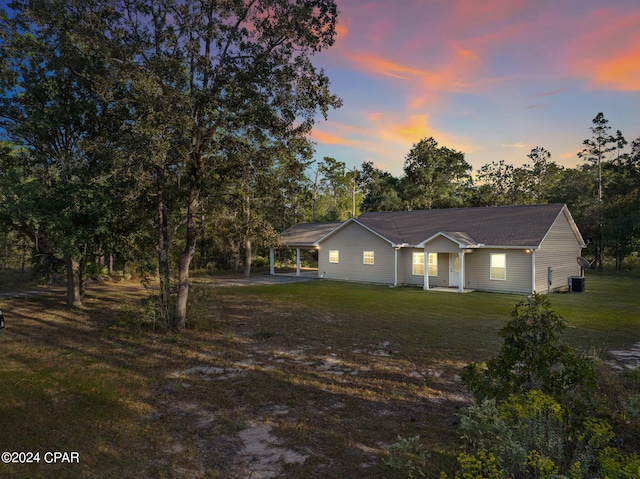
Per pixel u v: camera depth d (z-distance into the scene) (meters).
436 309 13.94
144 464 4.17
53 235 11.66
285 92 9.80
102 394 6.12
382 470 4.02
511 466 3.62
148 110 9.19
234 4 9.38
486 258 19.41
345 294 17.91
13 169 12.61
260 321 11.88
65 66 11.96
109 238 13.44
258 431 4.93
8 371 7.20
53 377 6.88
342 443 4.61
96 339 9.68
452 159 46.50
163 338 9.75
